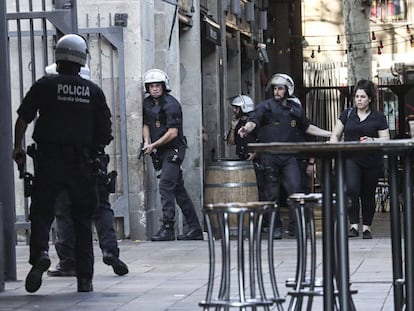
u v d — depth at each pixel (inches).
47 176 470.9
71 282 522.9
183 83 944.3
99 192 534.9
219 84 1066.1
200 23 971.9
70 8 639.8
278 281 502.3
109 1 765.3
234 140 878.4
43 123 471.2
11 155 538.3
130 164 762.2
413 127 845.2
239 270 320.2
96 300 456.8
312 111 1379.2
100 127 481.1
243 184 773.9
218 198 775.7
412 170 364.8
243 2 1226.0
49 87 471.2
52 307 438.6
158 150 754.8
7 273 533.0
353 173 703.1
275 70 1654.8
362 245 671.1
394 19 2095.2
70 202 482.3
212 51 1049.5
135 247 701.9
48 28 753.0
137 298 459.8
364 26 1315.2
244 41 1229.7
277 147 326.0
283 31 1657.2
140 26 762.8
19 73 722.2
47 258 474.6
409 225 359.9
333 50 2031.3
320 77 1647.4
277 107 740.0
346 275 336.8
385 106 1413.6
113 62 760.3
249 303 318.0
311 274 361.1
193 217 775.1
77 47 478.3
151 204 783.7
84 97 475.5
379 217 1021.2
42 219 475.5
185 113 940.6
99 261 620.7
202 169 949.8
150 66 791.7
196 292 475.2
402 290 378.3
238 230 319.0
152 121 755.4
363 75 1314.0
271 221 336.2
